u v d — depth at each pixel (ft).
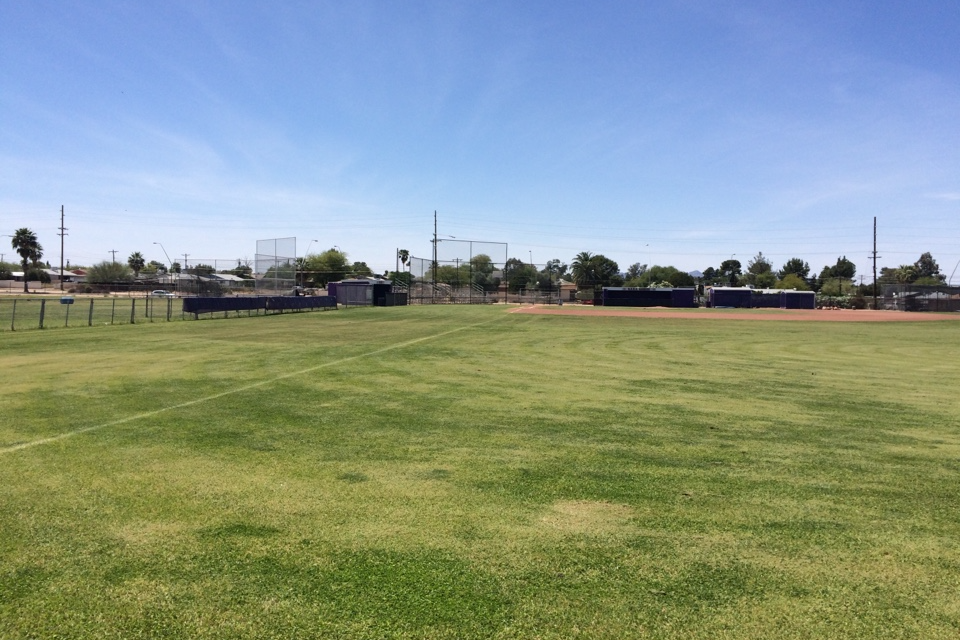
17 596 10.09
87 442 19.81
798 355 49.65
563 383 33.30
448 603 9.99
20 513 13.65
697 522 13.52
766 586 10.65
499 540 12.44
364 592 10.30
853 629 9.37
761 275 371.76
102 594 10.18
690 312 151.64
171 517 13.48
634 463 18.03
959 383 34.58
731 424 23.39
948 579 10.96
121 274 289.33
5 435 20.66
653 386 32.58
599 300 210.79
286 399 27.68
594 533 12.85
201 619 9.47
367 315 108.99
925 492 15.62
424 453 18.86
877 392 31.22
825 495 15.35
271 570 11.04
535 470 17.24
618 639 9.05
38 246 350.64
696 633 9.21
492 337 63.67
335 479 16.24
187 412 24.63
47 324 77.25
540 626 9.36
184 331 67.56
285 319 93.97
